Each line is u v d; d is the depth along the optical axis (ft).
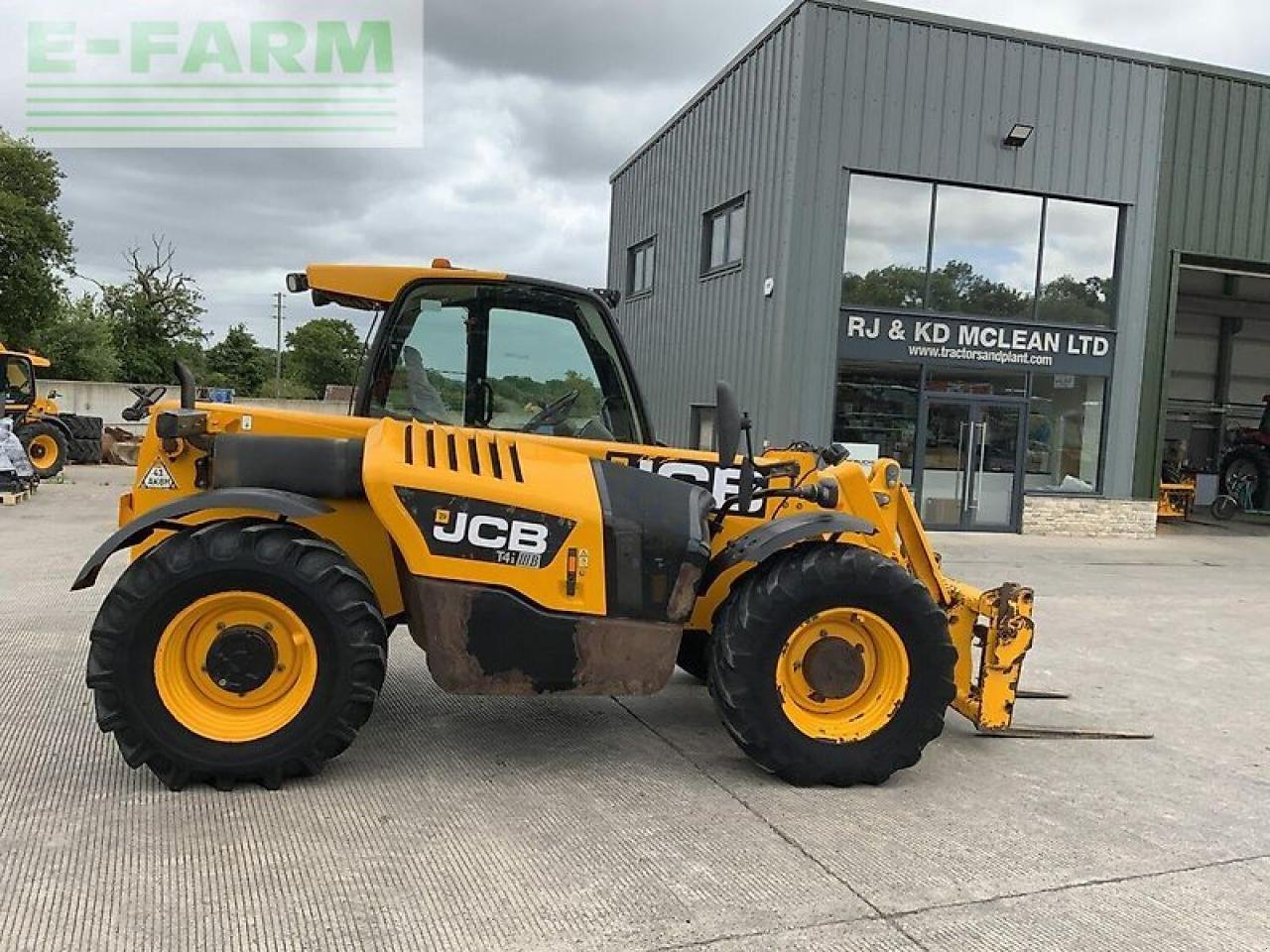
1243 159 48.24
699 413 51.72
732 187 47.83
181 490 14.33
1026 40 44.29
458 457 13.21
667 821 12.23
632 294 63.26
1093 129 45.80
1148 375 47.98
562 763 14.12
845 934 9.75
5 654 18.63
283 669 12.58
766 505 14.98
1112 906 10.60
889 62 42.60
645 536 13.12
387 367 15.07
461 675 12.83
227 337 198.29
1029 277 46.03
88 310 160.45
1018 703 18.57
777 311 43.14
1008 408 46.29
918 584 13.62
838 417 44.06
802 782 13.56
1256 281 67.51
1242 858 12.00
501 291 15.20
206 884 10.11
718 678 13.37
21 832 11.11
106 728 11.98
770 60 44.32
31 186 99.81
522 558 12.81
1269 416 66.54
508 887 10.36
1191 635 25.62
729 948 9.38
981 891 10.82
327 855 10.87
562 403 15.37
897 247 43.93
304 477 13.50
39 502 45.62
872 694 13.83
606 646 13.05
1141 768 15.19
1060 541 45.37
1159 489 50.52
